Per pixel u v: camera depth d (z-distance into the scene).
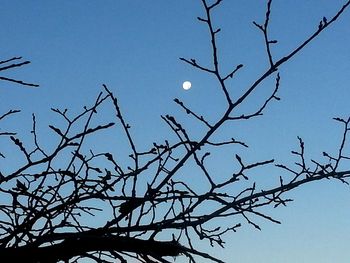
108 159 3.09
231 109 2.95
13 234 2.86
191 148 2.97
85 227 2.98
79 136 3.01
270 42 2.93
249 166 2.98
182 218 2.88
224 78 2.95
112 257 2.98
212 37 2.92
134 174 3.02
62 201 3.08
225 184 2.96
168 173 2.96
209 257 2.84
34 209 2.99
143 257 2.94
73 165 3.27
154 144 3.08
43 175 3.03
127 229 2.85
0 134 2.97
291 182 3.03
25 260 2.70
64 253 2.74
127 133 3.06
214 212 2.90
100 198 2.97
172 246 2.85
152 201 2.96
